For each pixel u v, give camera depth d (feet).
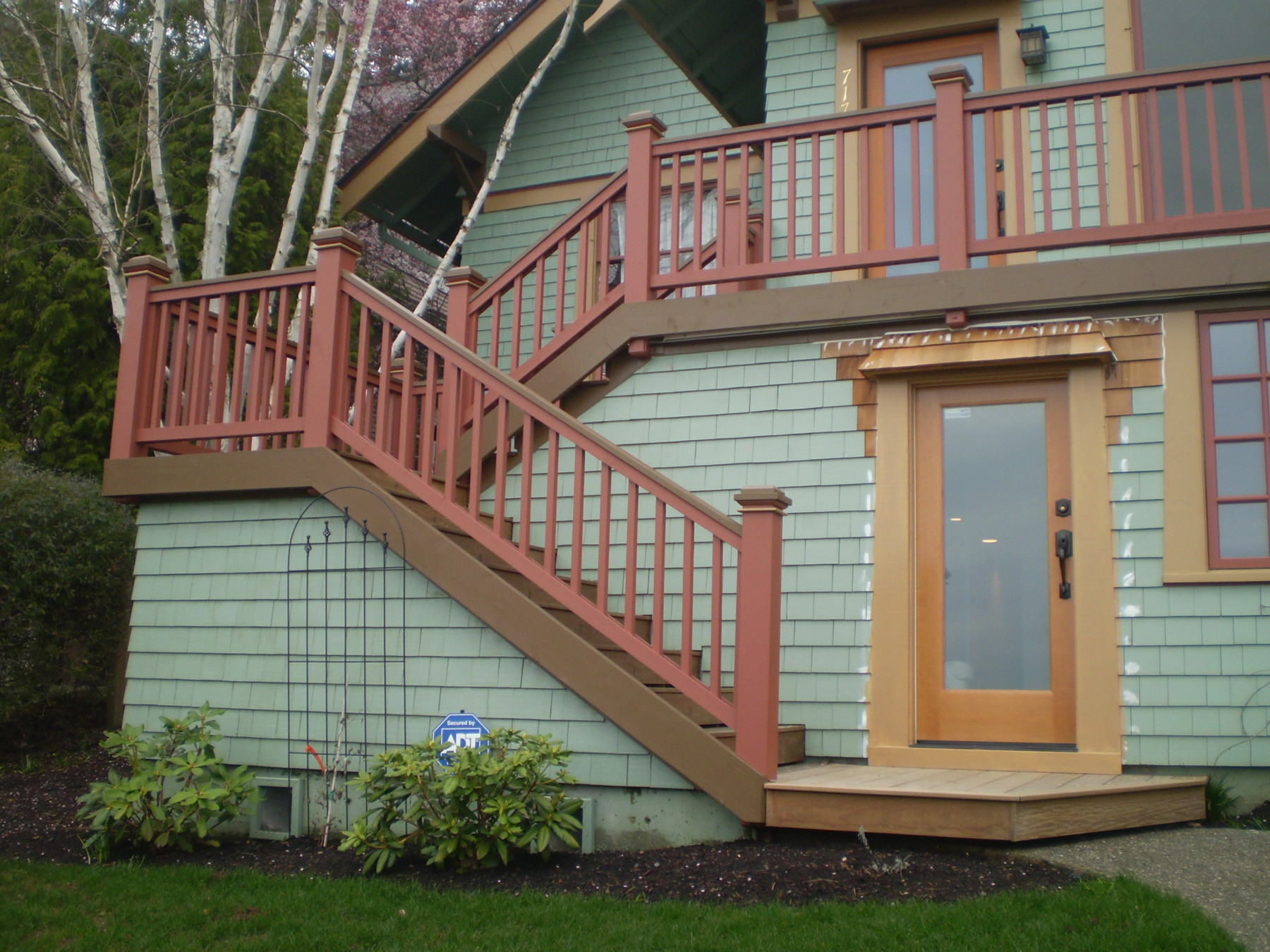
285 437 20.84
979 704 16.89
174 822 16.01
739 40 26.63
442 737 15.88
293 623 17.22
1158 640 15.96
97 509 26.32
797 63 23.66
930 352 17.39
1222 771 15.44
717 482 18.58
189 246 34.19
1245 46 20.74
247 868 14.98
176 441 18.94
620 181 19.74
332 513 17.20
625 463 15.28
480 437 16.51
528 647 15.44
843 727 17.21
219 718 17.43
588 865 14.16
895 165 22.36
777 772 14.62
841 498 17.84
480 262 34.45
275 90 37.86
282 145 37.32
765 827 14.25
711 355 18.95
